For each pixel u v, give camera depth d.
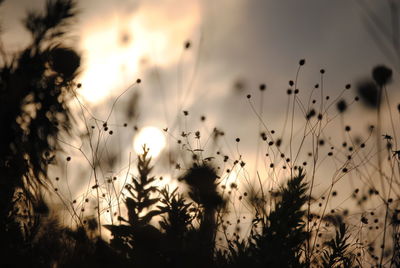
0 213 1.67
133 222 1.68
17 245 1.63
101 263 1.61
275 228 1.66
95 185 1.71
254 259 1.64
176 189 1.70
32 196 1.73
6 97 1.72
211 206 1.69
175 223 1.67
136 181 1.71
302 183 1.71
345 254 1.72
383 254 1.71
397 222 1.72
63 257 1.62
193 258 1.64
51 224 1.69
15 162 1.72
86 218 1.71
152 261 1.63
